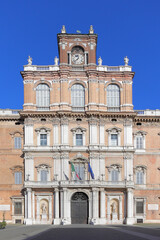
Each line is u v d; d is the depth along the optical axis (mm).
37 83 93062
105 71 93375
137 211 90875
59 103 91875
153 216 90562
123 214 88375
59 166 89188
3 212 90125
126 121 91875
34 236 46219
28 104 91375
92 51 94812
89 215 86750
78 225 81938
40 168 89188
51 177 89000
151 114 94875
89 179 88812
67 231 57812
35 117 91125
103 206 87500
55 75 93125
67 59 94438
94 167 89125
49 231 57594
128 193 87875
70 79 93312
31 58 94938
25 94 92250
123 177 89625
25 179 88312
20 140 93438
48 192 88562
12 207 90188
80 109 92375
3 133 93562
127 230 60500
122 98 93000
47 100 92688
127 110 92062
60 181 87312
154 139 94062
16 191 91000
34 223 87312
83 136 90750
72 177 88500
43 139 90750
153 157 93000
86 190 87500
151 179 92000
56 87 92688
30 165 89000
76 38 95688
